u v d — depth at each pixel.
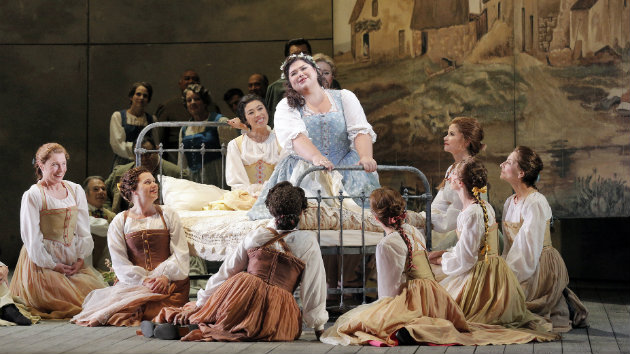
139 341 8.72
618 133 15.30
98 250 14.73
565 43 15.91
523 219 10.01
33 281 10.75
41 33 20.69
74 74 20.64
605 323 10.23
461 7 17.08
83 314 10.14
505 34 16.56
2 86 20.59
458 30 17.12
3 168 20.47
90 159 20.53
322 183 10.34
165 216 10.55
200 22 20.62
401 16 17.88
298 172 10.28
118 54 20.67
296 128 10.34
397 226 8.72
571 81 15.83
